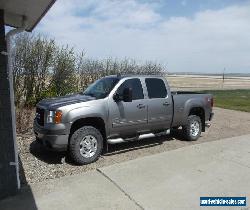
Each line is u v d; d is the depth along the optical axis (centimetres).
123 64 1831
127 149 803
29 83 1405
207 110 946
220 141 888
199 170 630
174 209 464
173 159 698
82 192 522
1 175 497
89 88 801
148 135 795
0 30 485
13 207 470
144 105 767
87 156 672
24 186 547
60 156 726
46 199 497
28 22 627
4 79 490
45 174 611
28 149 777
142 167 643
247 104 1928
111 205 476
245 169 642
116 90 723
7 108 496
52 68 1484
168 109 825
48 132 642
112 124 710
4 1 465
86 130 664
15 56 1376
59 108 641
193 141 909
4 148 498
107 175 596
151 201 490
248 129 1122
